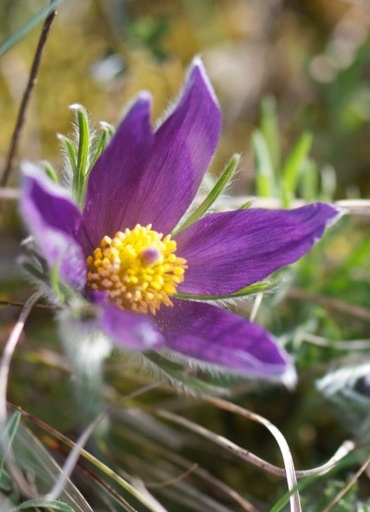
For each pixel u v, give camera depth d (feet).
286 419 0.95
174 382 0.79
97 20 1.11
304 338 0.92
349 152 1.14
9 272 0.96
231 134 1.12
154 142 0.81
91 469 0.86
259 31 1.19
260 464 0.82
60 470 0.80
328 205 0.80
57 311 0.79
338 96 1.14
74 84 1.08
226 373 0.84
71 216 0.75
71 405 0.90
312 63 1.17
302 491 0.87
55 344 0.93
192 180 0.82
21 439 0.80
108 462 0.87
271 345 0.75
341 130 1.14
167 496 0.88
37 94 1.06
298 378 0.92
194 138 0.81
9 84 1.05
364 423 0.88
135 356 0.80
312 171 0.98
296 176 0.99
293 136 1.15
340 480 0.87
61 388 0.91
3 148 1.02
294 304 0.95
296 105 1.16
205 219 0.82
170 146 0.81
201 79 0.80
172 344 0.75
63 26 1.10
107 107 1.08
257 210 0.81
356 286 0.96
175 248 0.82
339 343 0.92
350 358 0.91
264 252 0.80
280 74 1.17
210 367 0.77
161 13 1.15
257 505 0.88
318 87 1.16
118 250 0.80
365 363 0.90
